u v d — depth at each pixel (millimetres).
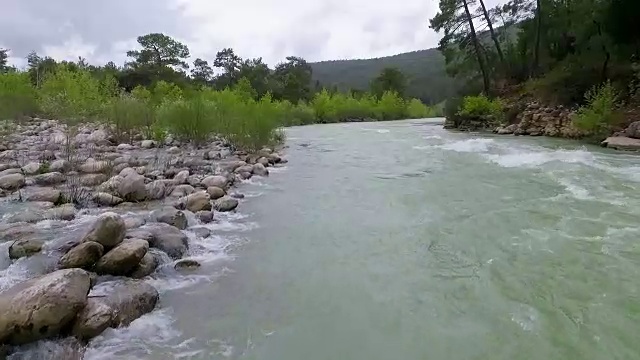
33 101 20078
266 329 3779
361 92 59344
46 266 4477
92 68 42094
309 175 10969
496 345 3477
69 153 10609
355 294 4430
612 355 3293
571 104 20781
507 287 4465
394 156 14078
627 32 19906
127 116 15484
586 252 5246
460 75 35844
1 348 3162
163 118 15555
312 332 3732
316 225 6742
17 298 3336
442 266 5074
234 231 6422
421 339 3600
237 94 25688
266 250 5664
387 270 5008
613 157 12117
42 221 6125
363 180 10188
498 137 19797
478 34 32750
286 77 58094
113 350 3387
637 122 15180
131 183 7531
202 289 4531
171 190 8188
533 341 3510
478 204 7629
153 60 51562
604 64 20344
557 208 7113
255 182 10086
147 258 4781
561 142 16547
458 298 4289
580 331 3627
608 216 6598
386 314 4020
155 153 12625
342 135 23141
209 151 13234
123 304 3852
